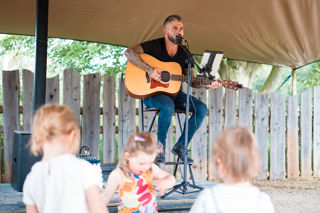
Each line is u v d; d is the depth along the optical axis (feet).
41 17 11.95
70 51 27.53
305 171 21.95
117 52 27.66
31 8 16.10
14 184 12.37
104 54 27.66
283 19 17.38
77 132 5.83
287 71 38.40
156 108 12.76
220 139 5.39
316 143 22.12
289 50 20.33
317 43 19.15
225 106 20.31
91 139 17.57
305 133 21.98
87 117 17.52
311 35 18.48
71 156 5.77
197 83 13.01
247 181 5.47
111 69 27.71
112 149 17.98
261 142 21.01
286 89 39.22
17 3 15.64
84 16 17.01
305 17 17.12
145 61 12.93
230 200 5.30
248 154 5.16
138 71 12.84
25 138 11.72
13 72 16.19
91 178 5.74
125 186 8.09
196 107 13.01
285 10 16.69
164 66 12.96
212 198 5.37
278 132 21.35
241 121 20.61
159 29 18.60
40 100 11.84
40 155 11.82
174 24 12.76
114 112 18.06
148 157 7.55
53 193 5.53
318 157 22.16
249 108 20.80
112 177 8.17
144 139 7.56
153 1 15.96
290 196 16.74
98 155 17.65
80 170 5.67
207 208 5.37
